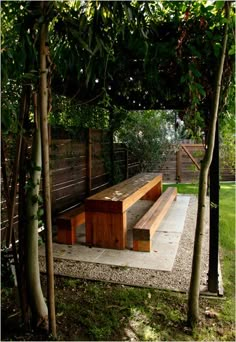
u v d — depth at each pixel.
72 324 1.96
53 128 4.22
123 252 3.27
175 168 8.09
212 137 1.96
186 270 2.80
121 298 2.29
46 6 1.57
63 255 3.18
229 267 2.88
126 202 3.42
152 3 1.96
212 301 2.25
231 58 2.03
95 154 5.73
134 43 2.14
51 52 2.02
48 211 1.70
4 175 1.83
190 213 4.92
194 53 2.03
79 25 1.72
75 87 2.90
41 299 1.95
